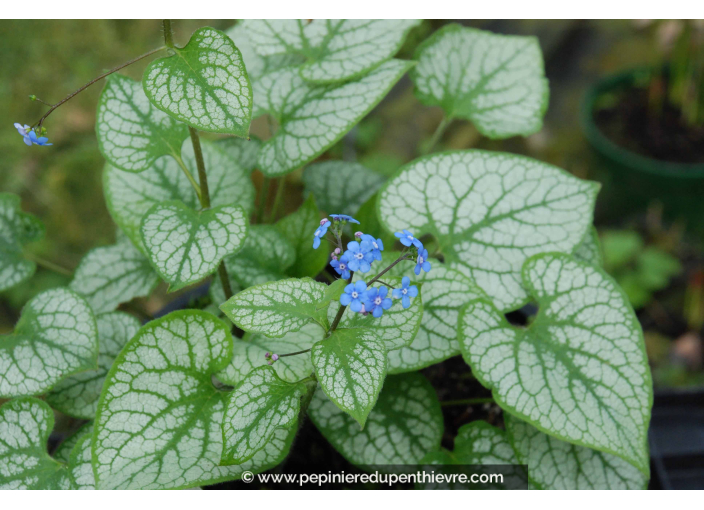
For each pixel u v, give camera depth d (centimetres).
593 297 40
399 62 43
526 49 47
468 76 47
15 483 38
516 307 41
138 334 38
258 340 39
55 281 61
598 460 40
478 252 41
